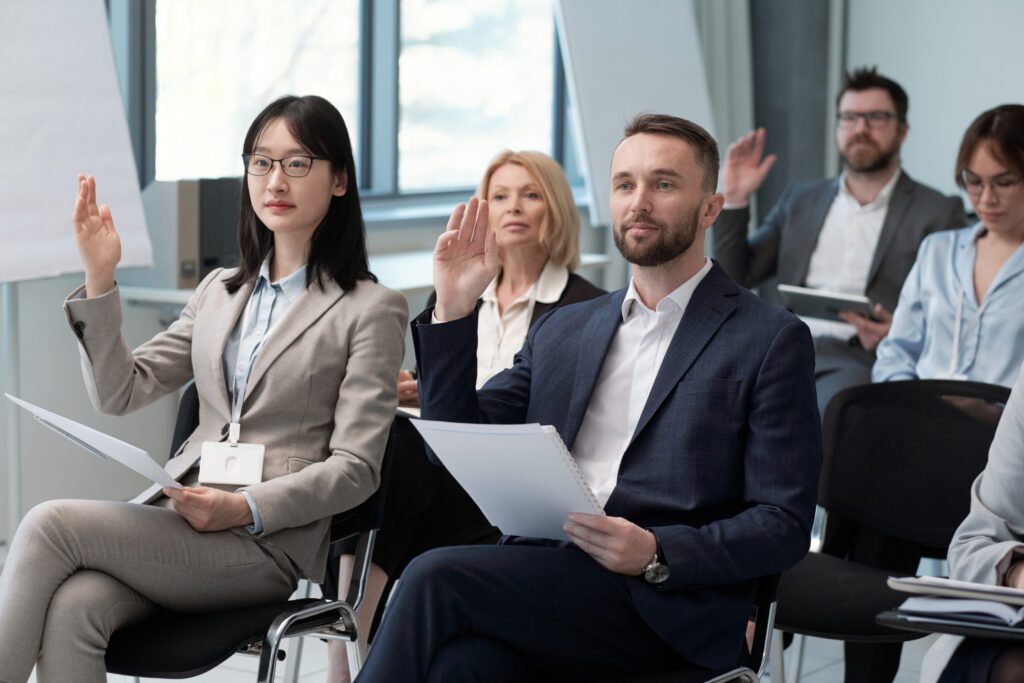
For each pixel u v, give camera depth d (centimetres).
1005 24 875
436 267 286
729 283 288
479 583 258
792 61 908
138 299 549
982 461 355
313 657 473
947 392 365
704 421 275
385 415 329
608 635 265
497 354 457
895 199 624
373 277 349
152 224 548
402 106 780
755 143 643
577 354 296
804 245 642
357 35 751
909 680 454
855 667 374
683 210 280
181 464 334
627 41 699
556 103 892
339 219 345
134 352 353
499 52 843
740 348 276
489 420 299
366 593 395
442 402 286
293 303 340
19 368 499
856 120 625
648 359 290
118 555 295
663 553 258
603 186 683
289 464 327
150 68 614
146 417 596
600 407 293
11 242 455
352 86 753
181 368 359
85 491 575
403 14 769
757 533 262
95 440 284
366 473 322
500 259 469
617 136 689
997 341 485
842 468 370
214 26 647
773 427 271
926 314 511
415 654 256
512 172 465
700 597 265
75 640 287
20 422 539
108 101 489
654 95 706
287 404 331
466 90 823
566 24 673
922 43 909
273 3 684
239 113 666
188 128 638
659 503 274
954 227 615
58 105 472
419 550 406
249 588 313
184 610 307
